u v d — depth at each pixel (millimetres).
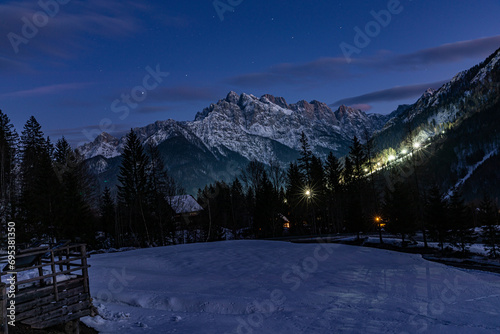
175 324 11430
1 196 44250
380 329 11359
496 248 44844
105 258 26281
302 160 76688
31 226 44312
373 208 69125
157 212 53375
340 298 15969
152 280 17938
